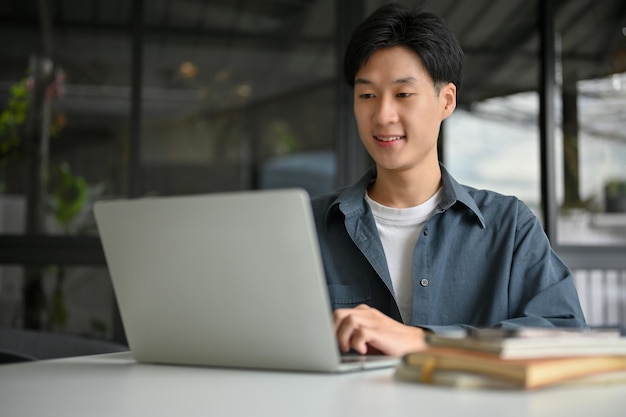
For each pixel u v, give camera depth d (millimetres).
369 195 1787
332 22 4211
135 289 1183
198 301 1119
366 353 1247
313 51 4219
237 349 1110
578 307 1589
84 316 3924
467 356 922
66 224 3992
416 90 1603
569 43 4141
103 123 4062
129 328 1214
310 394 898
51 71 4043
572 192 4113
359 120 1646
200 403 864
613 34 4156
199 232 1089
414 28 1597
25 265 3902
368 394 886
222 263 1079
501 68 4137
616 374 937
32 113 4016
